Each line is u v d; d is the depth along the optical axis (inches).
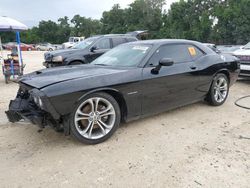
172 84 173.9
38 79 141.9
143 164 122.6
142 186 106.2
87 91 136.4
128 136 154.0
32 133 159.9
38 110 137.2
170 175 113.5
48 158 129.0
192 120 181.3
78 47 378.6
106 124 148.5
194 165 121.1
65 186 107.0
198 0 1675.7
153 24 2298.2
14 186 107.6
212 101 210.8
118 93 148.6
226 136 153.6
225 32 1472.7
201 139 149.7
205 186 105.7
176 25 1792.6
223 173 114.5
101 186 106.7
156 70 164.9
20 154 133.7
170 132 160.1
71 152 134.8
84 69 161.8
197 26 1646.2
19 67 358.0
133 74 154.2
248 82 328.8
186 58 189.9
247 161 124.3
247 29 1392.7
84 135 140.3
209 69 199.5
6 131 163.9
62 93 128.0
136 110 158.2
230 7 1456.7
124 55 179.8
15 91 291.3
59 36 3442.4
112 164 123.0
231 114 194.7
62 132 148.6
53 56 346.0
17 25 357.1
